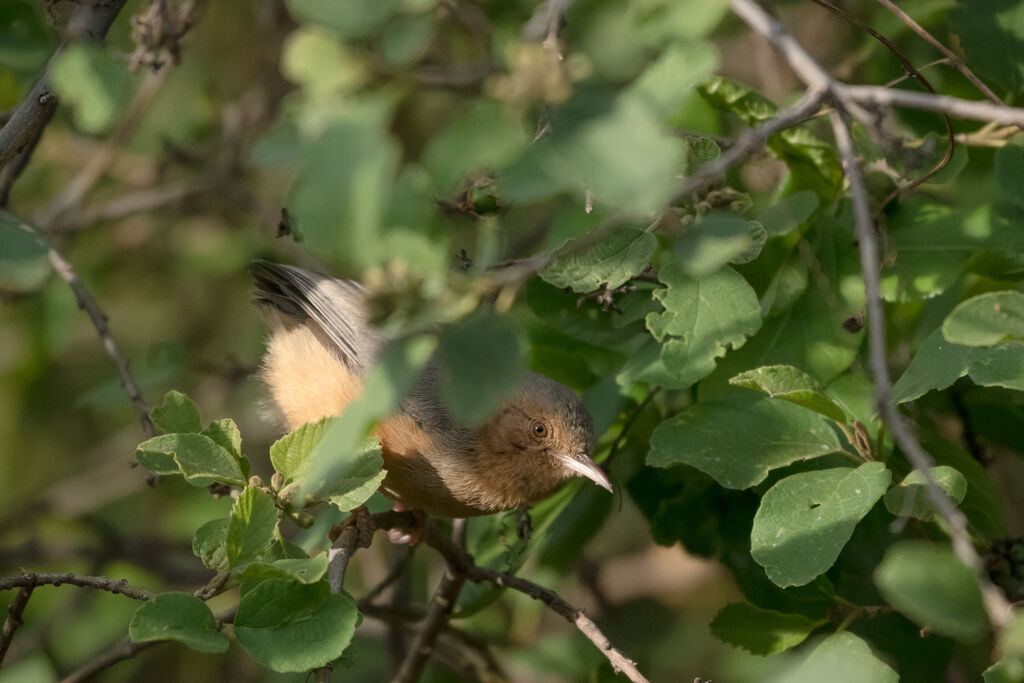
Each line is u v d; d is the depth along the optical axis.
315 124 5.94
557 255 7.55
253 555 7.27
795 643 9.48
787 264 9.88
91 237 16.56
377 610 12.41
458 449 10.88
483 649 12.94
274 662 6.82
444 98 13.78
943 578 6.08
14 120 8.58
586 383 11.40
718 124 10.55
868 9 12.45
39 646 14.08
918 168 9.66
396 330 5.79
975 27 10.64
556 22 6.62
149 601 6.78
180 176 17.39
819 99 6.61
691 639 15.09
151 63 10.03
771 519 7.98
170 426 8.27
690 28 6.52
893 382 9.84
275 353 12.07
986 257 9.75
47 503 15.73
